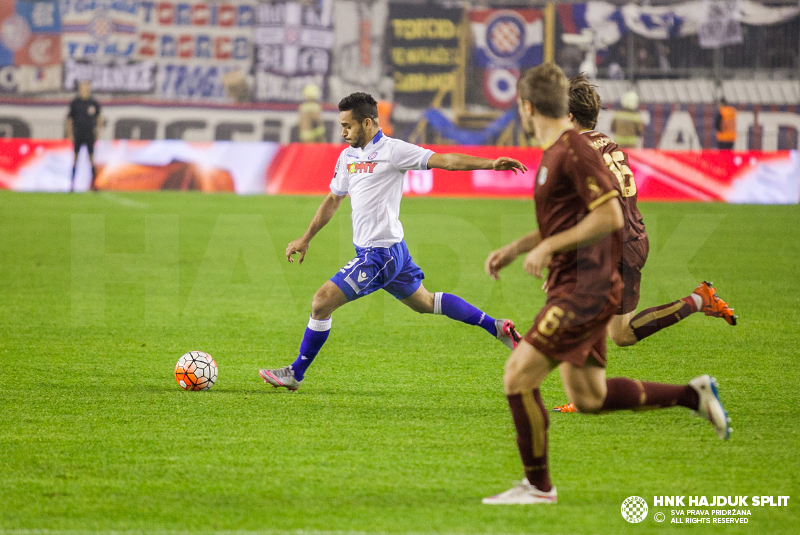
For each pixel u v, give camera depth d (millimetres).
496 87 70812
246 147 54562
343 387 14641
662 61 70125
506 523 8766
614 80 70125
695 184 52531
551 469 10492
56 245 33344
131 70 73750
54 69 73812
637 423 12453
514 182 54000
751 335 19375
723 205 50344
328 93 72750
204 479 10000
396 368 16172
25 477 10016
